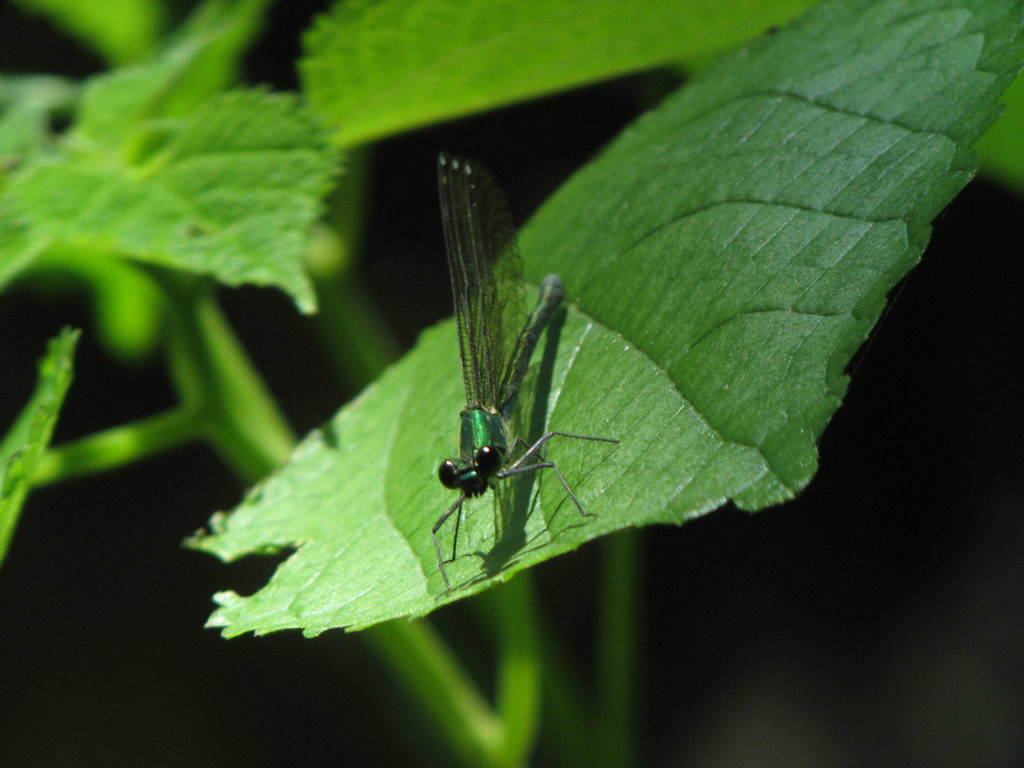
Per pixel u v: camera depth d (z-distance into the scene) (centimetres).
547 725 46
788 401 36
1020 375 56
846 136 37
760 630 59
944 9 38
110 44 51
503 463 38
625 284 38
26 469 38
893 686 56
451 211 40
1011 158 43
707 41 41
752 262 37
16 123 44
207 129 40
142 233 40
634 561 45
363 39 41
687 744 58
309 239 40
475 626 61
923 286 59
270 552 39
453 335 41
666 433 37
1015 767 51
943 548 57
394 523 38
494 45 41
